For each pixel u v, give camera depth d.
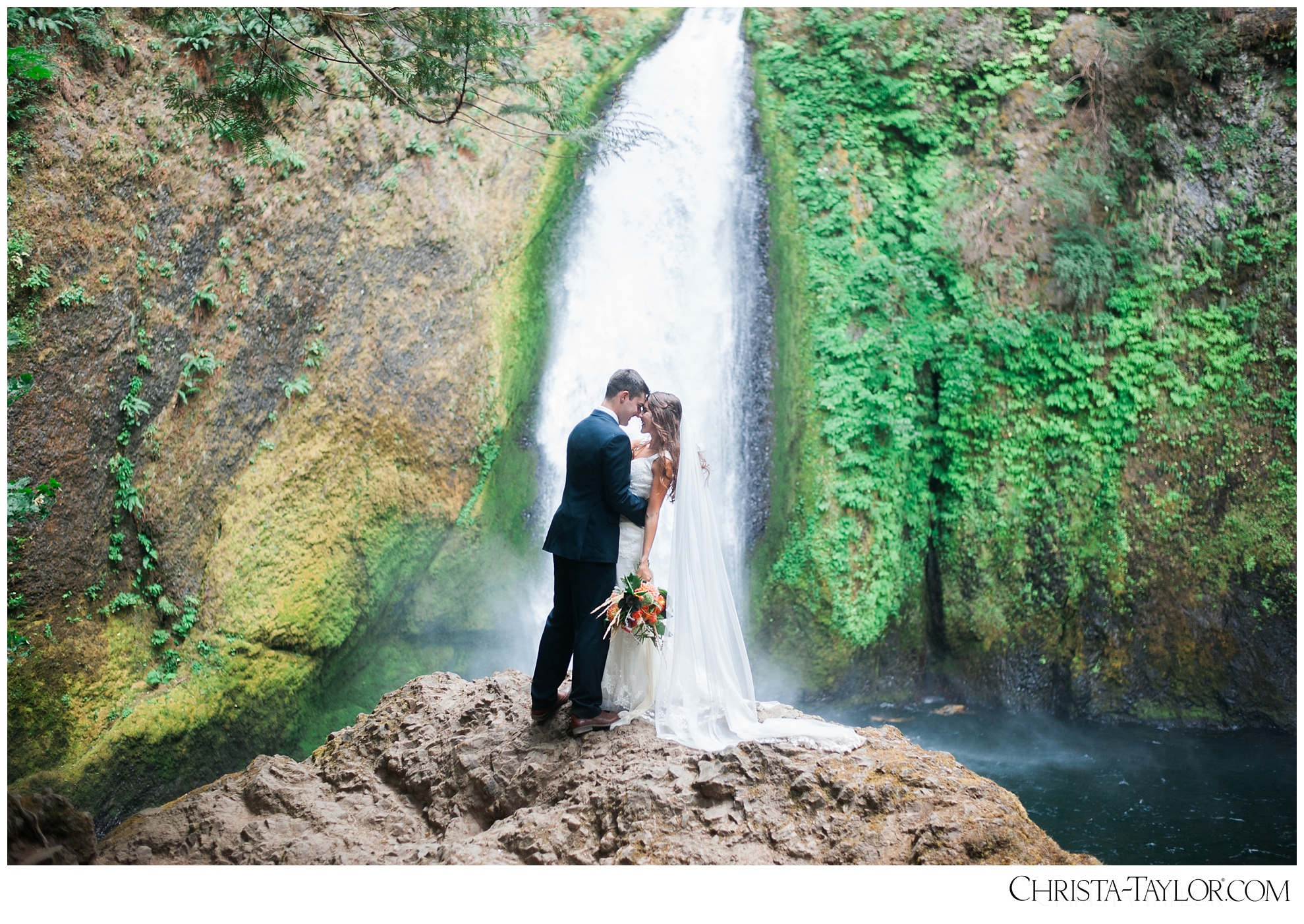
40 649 8.73
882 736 4.66
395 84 6.85
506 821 4.44
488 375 13.00
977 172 14.14
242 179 10.59
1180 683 13.10
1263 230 12.97
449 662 12.37
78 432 9.16
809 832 3.99
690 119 15.12
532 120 13.92
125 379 9.56
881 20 14.77
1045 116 14.06
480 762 4.90
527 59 14.21
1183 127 13.55
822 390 13.82
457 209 13.02
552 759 4.72
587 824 4.23
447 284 12.77
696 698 4.73
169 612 9.73
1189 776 11.20
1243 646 12.86
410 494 12.06
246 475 10.59
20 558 8.65
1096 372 13.40
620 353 14.05
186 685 9.66
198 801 4.95
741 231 14.50
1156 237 13.45
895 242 14.14
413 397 12.24
